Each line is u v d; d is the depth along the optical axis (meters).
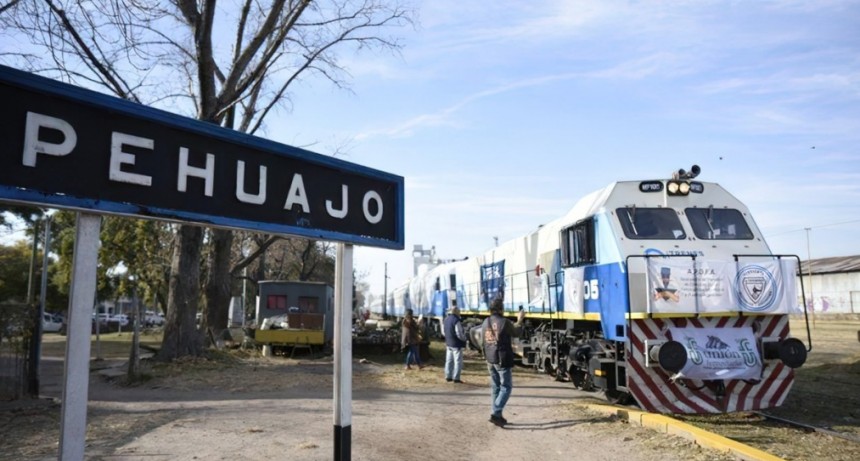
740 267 9.65
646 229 10.52
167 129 3.58
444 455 7.46
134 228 20.34
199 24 16.06
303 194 4.34
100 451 7.25
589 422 9.20
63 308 43.91
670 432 8.12
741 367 9.29
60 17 13.47
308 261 47.03
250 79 17.50
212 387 13.23
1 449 7.50
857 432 8.73
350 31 19.14
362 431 8.70
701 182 11.18
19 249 30.56
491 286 19.81
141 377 14.07
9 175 2.91
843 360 17.33
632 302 9.57
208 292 21.89
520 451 7.70
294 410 10.20
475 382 14.38
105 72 15.70
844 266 52.22
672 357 8.94
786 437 8.30
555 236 13.90
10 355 11.44
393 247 5.05
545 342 14.38
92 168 3.21
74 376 2.98
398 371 16.45
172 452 7.21
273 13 16.95
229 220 3.84
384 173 5.04
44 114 3.06
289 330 19.70
